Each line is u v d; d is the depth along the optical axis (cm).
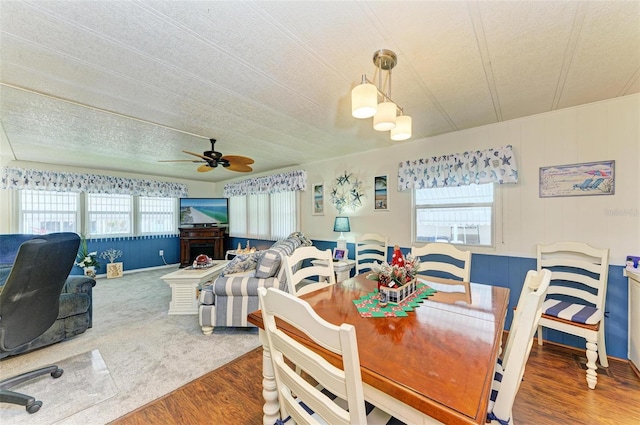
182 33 147
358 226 420
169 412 173
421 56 168
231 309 282
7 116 261
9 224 462
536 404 176
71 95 219
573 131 249
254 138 343
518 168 277
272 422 133
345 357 68
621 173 229
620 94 222
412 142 357
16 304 172
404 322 128
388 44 157
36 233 488
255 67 181
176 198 684
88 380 206
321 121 284
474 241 313
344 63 177
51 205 505
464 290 180
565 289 238
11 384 187
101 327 304
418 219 357
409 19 137
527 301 95
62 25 139
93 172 548
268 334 102
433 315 137
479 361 94
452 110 254
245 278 285
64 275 205
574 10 130
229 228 700
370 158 404
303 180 495
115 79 195
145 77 193
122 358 238
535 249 269
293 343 88
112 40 152
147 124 288
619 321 228
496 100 233
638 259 216
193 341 270
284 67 181
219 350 252
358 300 161
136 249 612
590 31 145
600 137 236
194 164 502
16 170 457
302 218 511
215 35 149
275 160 477
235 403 181
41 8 126
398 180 365
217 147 387
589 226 242
